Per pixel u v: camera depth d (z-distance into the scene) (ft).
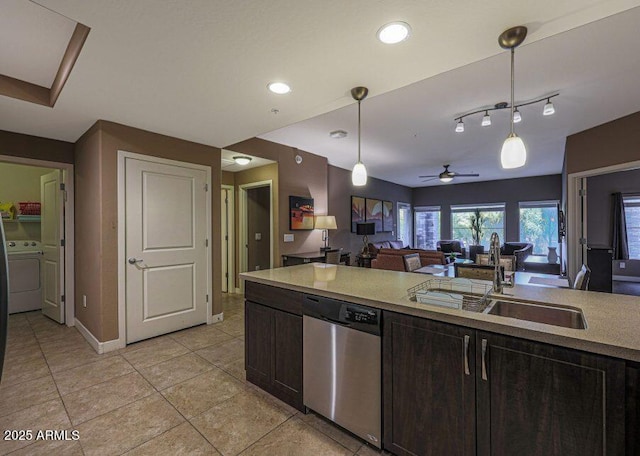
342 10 4.56
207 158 12.00
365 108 11.10
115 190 9.54
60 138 11.16
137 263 10.06
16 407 6.60
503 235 27.89
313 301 6.14
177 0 4.34
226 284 18.07
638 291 18.11
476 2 4.40
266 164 16.01
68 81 6.82
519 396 3.85
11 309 13.57
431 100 10.45
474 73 8.61
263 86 7.05
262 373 7.27
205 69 6.30
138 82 6.86
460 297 4.87
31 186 15.02
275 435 5.75
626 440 3.23
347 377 5.58
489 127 13.34
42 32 5.91
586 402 3.43
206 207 11.96
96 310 9.57
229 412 6.45
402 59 5.94
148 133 10.27
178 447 5.43
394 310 4.95
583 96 10.21
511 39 5.19
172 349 9.61
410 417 4.81
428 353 4.61
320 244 18.35
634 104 10.94
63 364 8.58
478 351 4.15
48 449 5.37
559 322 4.89
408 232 32.37
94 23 4.84
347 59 5.93
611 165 12.69
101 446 5.45
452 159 19.57
